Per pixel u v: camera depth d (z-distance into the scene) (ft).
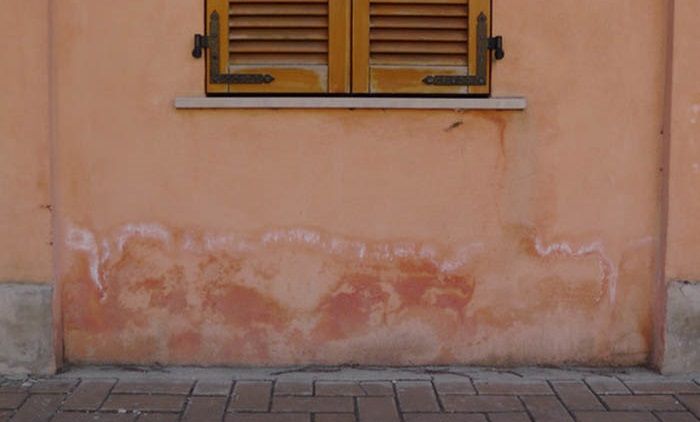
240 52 14.49
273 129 14.48
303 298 14.80
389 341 14.93
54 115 14.33
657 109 14.62
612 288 14.89
